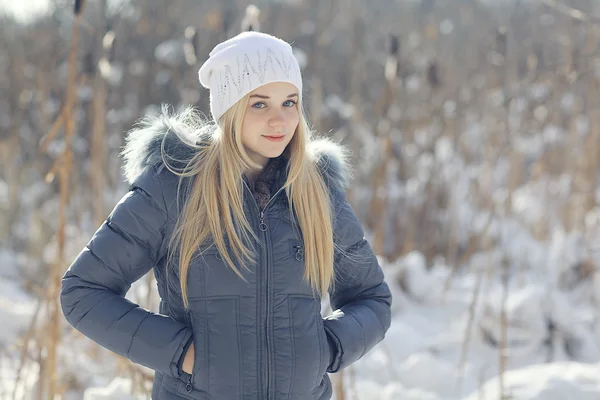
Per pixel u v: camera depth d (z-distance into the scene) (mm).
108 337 1769
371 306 2018
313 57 5477
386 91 5344
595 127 5863
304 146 1885
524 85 5957
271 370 1765
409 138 6426
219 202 1821
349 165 2359
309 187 1878
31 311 4090
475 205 6289
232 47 1876
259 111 1838
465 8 8992
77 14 2902
